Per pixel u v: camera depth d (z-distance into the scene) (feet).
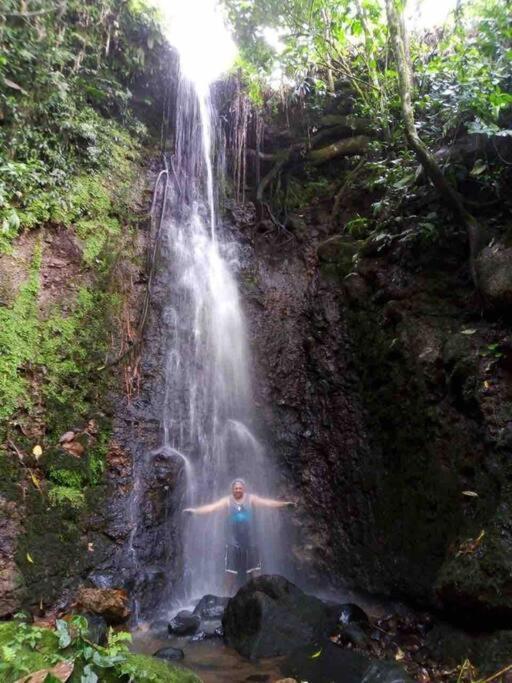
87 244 18.67
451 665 11.68
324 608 13.99
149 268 20.65
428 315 16.63
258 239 24.54
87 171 19.60
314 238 23.79
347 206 23.47
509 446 12.60
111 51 21.79
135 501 16.89
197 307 21.67
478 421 13.64
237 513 16.90
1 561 13.43
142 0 22.04
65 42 19.70
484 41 15.97
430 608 14.11
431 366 15.43
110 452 17.11
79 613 13.43
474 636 11.89
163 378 19.49
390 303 17.99
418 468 15.52
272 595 13.47
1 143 16.72
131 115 22.56
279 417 20.70
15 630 9.75
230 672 11.63
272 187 25.40
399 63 17.61
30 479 14.92
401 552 15.48
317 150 25.00
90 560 15.19
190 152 24.04
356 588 16.57
